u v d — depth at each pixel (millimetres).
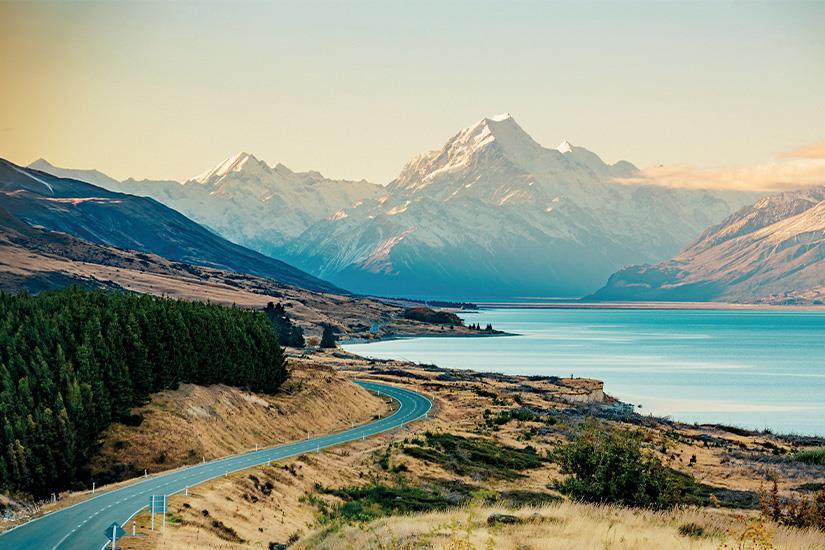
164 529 53781
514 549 42312
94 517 56219
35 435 79000
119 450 87562
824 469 102375
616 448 65875
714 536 47688
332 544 49031
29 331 93312
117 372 93688
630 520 53000
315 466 85375
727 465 103000
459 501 74938
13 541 49250
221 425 104000
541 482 87438
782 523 53000
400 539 46188
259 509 66375
